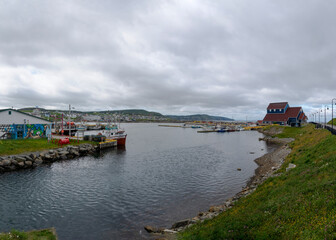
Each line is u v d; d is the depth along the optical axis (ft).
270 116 479.82
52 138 214.90
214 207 73.92
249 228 43.75
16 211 77.56
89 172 133.80
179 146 261.03
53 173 130.41
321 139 115.24
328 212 37.06
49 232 55.06
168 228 65.36
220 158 181.98
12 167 135.64
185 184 109.29
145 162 165.48
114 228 66.08
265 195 61.67
